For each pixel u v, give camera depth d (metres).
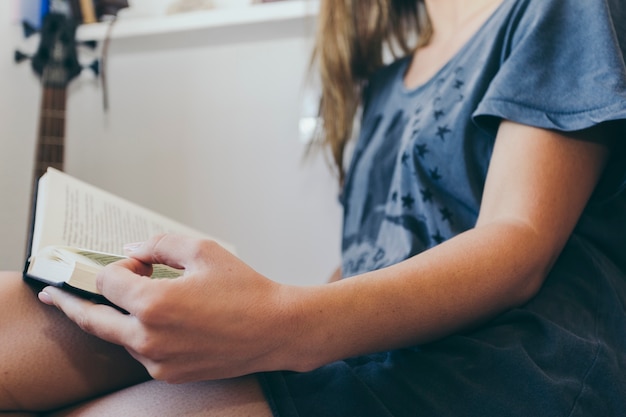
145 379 0.55
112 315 0.43
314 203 1.26
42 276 0.49
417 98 0.81
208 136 1.33
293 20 1.26
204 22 1.26
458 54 0.76
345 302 0.46
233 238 1.31
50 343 0.51
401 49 1.13
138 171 1.36
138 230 0.67
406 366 0.51
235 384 0.48
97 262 0.48
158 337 0.40
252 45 1.30
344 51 1.09
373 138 0.90
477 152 0.67
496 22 0.70
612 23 0.58
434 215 0.68
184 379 0.43
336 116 1.10
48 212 0.58
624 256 0.64
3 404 0.50
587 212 0.63
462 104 0.68
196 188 1.33
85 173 1.38
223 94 1.32
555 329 0.52
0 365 0.50
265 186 1.29
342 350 0.46
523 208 0.54
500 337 0.52
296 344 0.44
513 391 0.48
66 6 1.37
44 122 1.29
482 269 0.51
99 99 1.38
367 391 0.47
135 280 0.41
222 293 0.41
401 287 0.48
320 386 0.49
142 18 1.41
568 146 0.56
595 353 0.51
